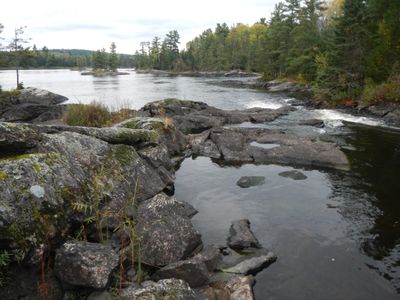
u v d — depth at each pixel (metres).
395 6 27.88
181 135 14.38
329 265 6.48
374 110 23.94
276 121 21.28
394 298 5.62
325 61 34.53
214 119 19.00
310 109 27.12
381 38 28.06
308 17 53.41
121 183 7.81
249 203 9.18
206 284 5.74
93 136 8.77
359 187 10.13
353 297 5.65
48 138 7.13
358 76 29.39
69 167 6.77
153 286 5.14
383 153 13.68
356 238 7.39
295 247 7.09
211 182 10.70
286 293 5.75
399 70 26.41
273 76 60.25
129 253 6.03
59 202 5.96
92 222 6.49
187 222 6.91
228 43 105.56
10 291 4.79
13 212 5.17
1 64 39.66
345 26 29.95
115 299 4.91
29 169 5.84
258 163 12.62
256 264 6.33
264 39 70.44
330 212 8.59
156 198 7.31
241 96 36.16
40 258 5.16
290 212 8.63
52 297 4.98
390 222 8.02
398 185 10.20
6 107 24.98
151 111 20.08
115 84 57.44
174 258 6.18
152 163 9.81
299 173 11.25
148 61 138.88
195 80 67.94
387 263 6.52
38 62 168.88
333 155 12.30
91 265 5.09
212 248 6.63
